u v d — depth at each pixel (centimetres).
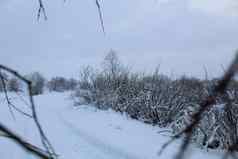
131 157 597
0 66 97
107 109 1284
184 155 65
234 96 578
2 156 651
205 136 646
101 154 649
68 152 675
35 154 76
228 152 79
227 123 621
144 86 1198
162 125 927
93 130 860
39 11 146
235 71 61
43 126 1002
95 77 1454
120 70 1423
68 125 990
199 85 953
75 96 1748
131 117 1092
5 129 74
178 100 970
